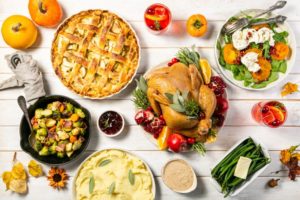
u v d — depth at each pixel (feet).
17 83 7.38
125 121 7.59
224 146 7.60
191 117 6.47
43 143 7.14
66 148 7.10
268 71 7.30
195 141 7.05
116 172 7.36
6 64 7.56
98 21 7.28
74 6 7.59
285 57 7.38
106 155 7.36
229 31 7.32
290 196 7.65
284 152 7.47
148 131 7.16
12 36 7.07
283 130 7.66
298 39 7.63
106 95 7.22
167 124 6.84
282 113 7.25
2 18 7.57
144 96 7.11
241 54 7.34
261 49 7.39
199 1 7.61
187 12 7.61
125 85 7.19
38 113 7.16
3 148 7.57
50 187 7.59
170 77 6.66
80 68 7.27
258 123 7.61
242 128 7.62
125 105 7.57
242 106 7.61
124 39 7.25
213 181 7.13
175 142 6.91
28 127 7.32
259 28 7.40
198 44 7.60
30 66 7.24
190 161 7.60
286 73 7.34
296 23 7.63
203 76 7.06
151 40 7.61
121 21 7.30
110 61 7.23
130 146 7.59
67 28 7.27
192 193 7.61
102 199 7.34
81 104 7.57
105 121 7.29
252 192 7.65
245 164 6.97
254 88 7.35
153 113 7.11
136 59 7.29
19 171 7.42
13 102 7.57
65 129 7.10
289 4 7.63
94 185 7.34
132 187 7.39
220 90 7.04
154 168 7.61
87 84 7.25
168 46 7.61
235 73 7.39
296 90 7.50
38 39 7.57
